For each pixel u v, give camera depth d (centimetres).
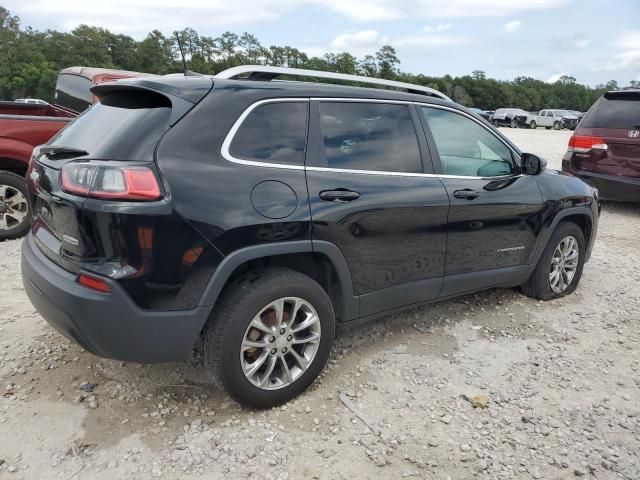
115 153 263
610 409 319
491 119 4828
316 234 303
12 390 317
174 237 259
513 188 422
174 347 271
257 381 297
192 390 323
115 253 254
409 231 350
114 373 338
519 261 441
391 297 357
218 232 269
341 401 318
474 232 393
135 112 284
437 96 405
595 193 506
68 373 337
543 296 475
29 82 9069
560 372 360
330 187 312
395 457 273
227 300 285
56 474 254
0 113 717
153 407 306
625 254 642
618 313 461
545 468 269
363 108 345
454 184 379
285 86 315
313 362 316
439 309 454
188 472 258
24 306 433
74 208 256
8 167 607
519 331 418
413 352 379
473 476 262
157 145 264
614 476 265
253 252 281
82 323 259
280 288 292
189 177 265
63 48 9869
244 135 290
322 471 261
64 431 283
